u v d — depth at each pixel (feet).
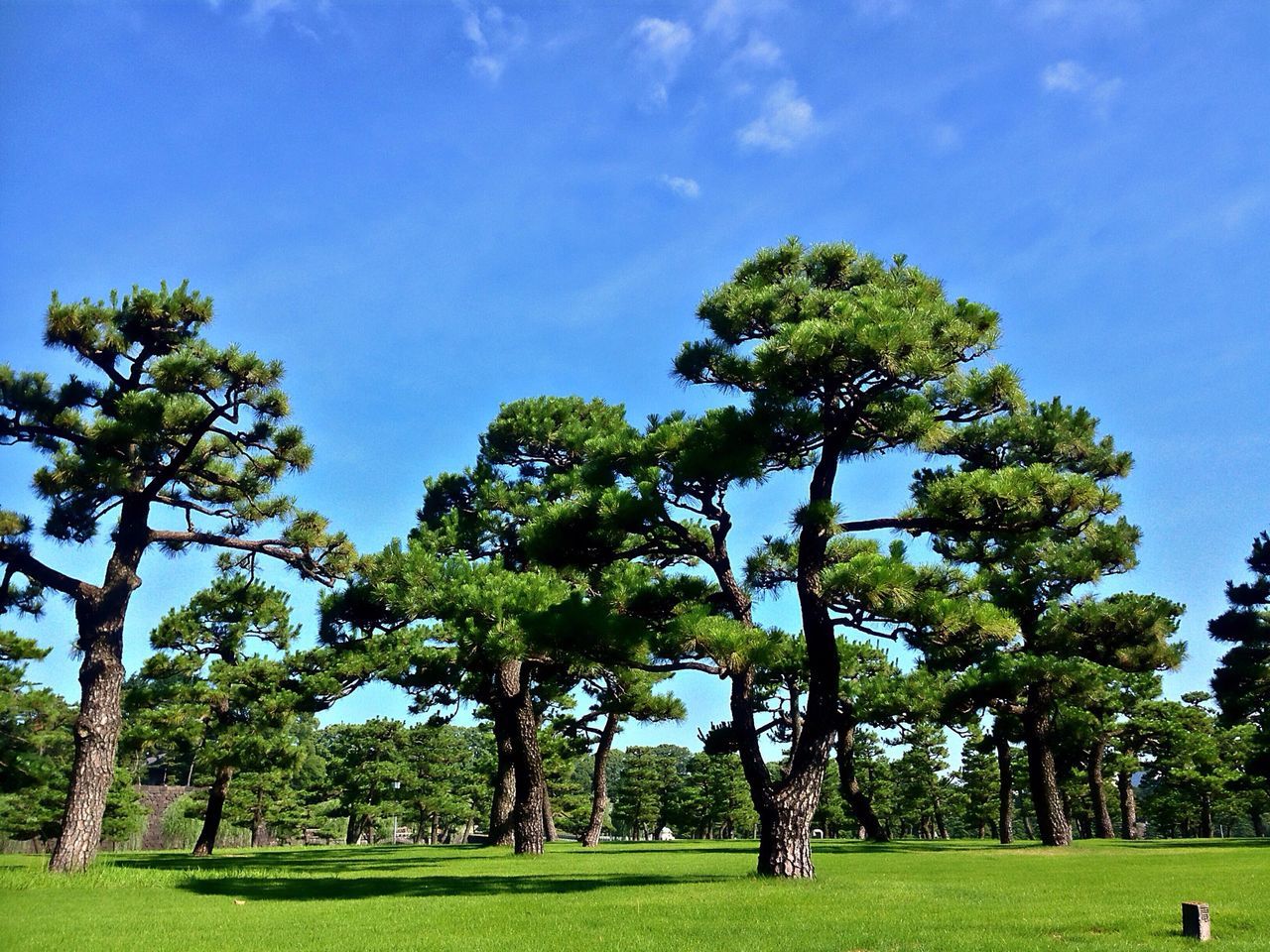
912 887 40.60
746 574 47.88
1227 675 103.09
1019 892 37.42
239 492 65.77
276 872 58.95
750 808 209.46
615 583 51.13
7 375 55.31
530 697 89.86
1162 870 49.88
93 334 55.93
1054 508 46.11
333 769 187.52
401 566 66.49
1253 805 175.94
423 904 36.14
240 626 101.65
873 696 85.10
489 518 83.56
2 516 56.18
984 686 80.74
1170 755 146.61
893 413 46.14
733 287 52.70
